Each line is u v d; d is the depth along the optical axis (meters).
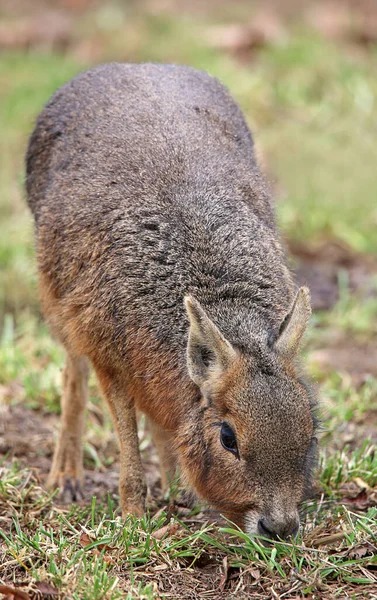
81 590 9.20
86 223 11.12
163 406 10.56
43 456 13.16
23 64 25.33
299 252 19.61
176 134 11.58
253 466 9.52
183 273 10.62
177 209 10.89
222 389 9.72
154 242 10.77
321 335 16.45
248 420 9.48
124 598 9.10
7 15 28.53
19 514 10.97
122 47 25.73
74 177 11.63
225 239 10.81
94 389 14.33
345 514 10.72
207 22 27.30
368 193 21.48
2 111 23.70
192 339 9.80
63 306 11.45
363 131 23.59
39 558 9.82
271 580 9.58
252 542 9.61
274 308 10.68
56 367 14.76
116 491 12.41
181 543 10.06
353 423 13.70
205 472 9.97
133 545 10.12
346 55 26.02
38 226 12.15
